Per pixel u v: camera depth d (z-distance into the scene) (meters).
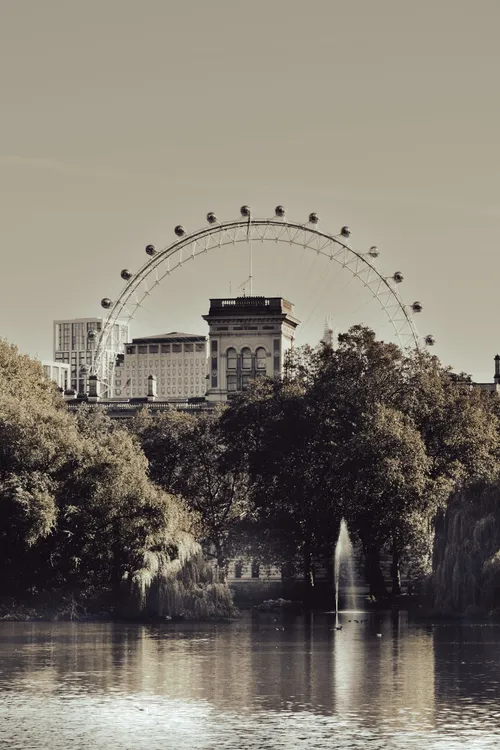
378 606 153.12
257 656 99.12
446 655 99.38
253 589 173.88
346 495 151.38
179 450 172.75
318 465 158.62
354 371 161.12
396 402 159.50
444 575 131.88
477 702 79.44
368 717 75.44
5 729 72.88
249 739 70.50
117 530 130.62
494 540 130.50
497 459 161.62
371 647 104.81
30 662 95.19
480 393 169.88
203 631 118.06
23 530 125.75
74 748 68.94
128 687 84.56
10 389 151.62
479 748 68.38
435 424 158.62
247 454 166.62
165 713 76.69
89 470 131.75
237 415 165.88
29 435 131.88
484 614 129.50
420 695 81.62
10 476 129.62
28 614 128.25
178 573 130.38
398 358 161.75
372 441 149.12
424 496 149.25
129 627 121.25
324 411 159.75
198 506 170.12
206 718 75.31
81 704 79.25
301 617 136.25
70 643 107.06
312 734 71.50
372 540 154.12
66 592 129.12
